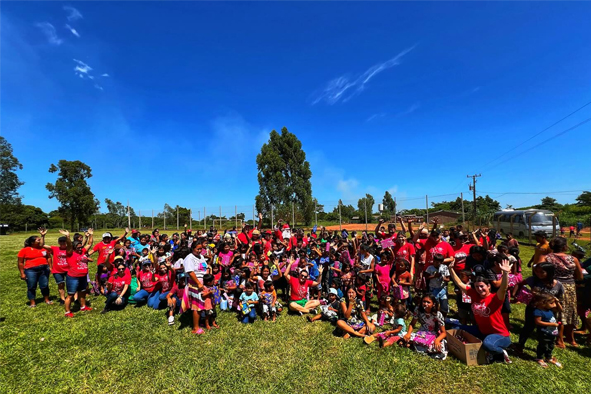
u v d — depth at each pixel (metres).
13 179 63.00
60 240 6.81
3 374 4.40
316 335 5.66
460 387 3.91
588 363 4.41
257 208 45.16
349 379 4.14
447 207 60.94
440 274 5.81
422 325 5.14
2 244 26.03
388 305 6.39
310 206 44.38
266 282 6.75
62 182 54.19
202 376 4.29
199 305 5.86
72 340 5.54
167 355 4.95
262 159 46.28
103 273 8.66
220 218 34.44
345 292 7.41
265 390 3.94
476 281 4.62
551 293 4.65
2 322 6.44
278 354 4.91
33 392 3.99
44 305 7.67
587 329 5.39
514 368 4.30
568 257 4.98
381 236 9.61
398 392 3.85
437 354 4.66
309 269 8.85
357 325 5.72
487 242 7.57
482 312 4.64
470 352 4.41
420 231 7.72
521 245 19.44
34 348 5.22
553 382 3.95
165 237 11.80
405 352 4.89
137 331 5.95
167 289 7.41
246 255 9.56
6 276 11.51
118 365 4.64
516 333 5.58
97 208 57.94
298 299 7.12
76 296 7.20
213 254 9.88
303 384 4.06
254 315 6.39
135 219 48.78
